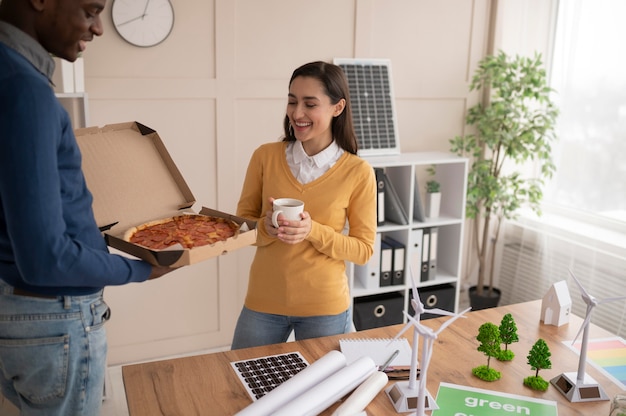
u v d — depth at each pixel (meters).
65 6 1.13
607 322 3.17
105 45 2.77
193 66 2.95
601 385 1.53
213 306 3.27
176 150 3.01
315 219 1.96
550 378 1.55
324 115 1.88
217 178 3.12
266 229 1.86
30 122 1.05
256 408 1.26
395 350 1.66
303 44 3.16
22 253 1.08
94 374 1.32
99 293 1.33
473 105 3.71
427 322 1.88
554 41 3.62
